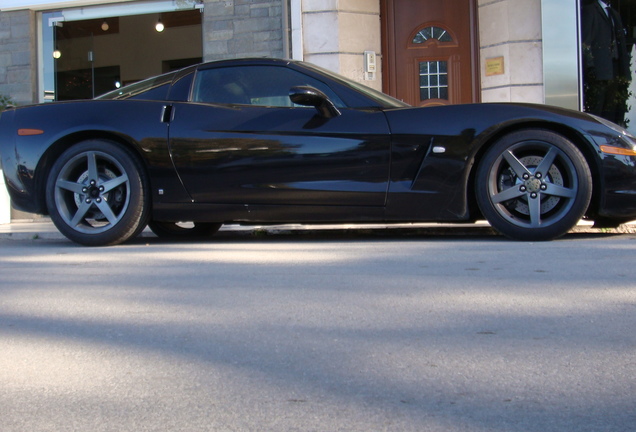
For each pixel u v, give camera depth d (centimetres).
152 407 173
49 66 941
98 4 921
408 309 255
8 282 334
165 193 452
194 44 899
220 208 447
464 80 872
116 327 244
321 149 430
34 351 221
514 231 421
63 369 203
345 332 228
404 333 226
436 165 419
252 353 211
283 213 440
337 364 199
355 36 855
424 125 421
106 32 934
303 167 433
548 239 418
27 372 202
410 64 880
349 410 167
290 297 279
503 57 830
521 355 202
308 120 436
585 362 196
